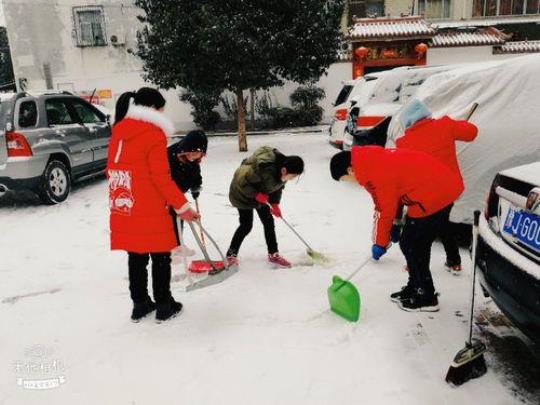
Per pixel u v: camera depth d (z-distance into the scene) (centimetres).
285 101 1830
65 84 1873
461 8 1961
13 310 349
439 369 254
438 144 340
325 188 694
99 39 1834
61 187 679
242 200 379
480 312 313
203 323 315
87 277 407
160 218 295
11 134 600
